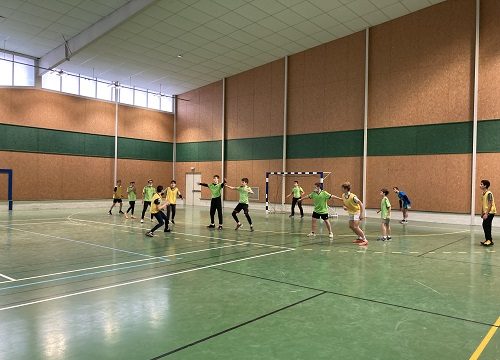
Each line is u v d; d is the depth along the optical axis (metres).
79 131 21.72
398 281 5.70
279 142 20.31
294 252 8.07
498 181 14.02
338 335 3.63
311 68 19.03
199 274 6.06
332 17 15.90
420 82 15.77
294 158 19.67
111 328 3.77
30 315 4.12
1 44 18.28
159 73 21.89
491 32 14.16
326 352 3.26
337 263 6.98
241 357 3.15
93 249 8.20
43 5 14.52
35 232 10.93
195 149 25.00
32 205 19.94
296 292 5.07
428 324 3.94
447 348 3.36
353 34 17.56
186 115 25.61
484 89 14.29
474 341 3.52
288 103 19.92
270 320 4.02
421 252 8.23
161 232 11.18
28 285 5.33
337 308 4.43
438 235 11.24
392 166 16.50
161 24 15.92
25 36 17.38
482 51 14.33
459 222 14.83
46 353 3.20
